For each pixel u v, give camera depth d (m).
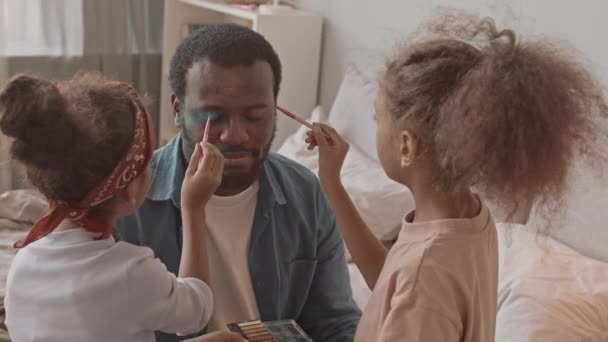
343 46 2.95
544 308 1.49
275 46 2.97
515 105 0.91
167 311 1.06
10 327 1.10
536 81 0.92
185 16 3.59
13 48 3.46
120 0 3.57
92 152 1.00
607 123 1.26
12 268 1.10
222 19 3.66
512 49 0.96
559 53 1.00
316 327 1.43
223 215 1.33
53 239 1.06
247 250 1.34
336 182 1.30
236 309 1.33
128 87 1.10
